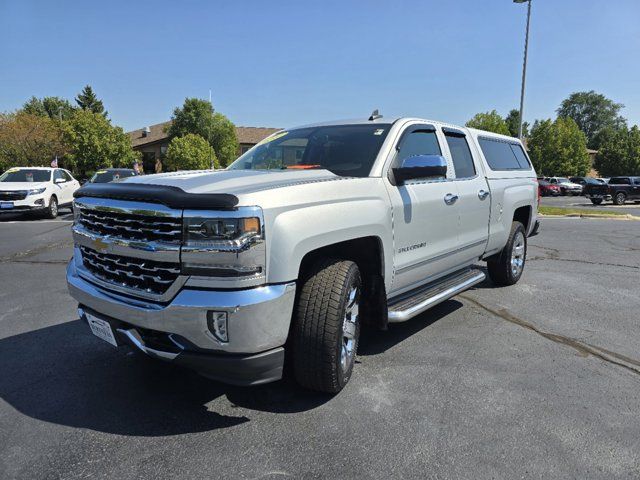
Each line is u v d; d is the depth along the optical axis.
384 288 3.67
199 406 3.24
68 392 3.44
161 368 3.84
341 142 4.09
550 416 3.14
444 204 4.40
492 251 5.83
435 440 2.85
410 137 4.23
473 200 4.96
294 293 2.87
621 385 3.60
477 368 3.87
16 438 2.85
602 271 7.65
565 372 3.82
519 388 3.53
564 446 2.80
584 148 61.78
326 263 3.19
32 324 4.88
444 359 4.05
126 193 2.92
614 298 6.02
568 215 19.53
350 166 3.82
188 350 2.78
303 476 2.52
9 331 4.68
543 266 8.04
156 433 2.92
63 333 4.62
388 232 3.63
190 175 3.40
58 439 2.84
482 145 5.64
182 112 58.94
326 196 3.14
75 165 45.19
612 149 66.38
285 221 2.81
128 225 2.96
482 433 2.93
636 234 12.52
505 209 5.78
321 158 4.00
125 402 3.30
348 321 3.35
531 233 7.25
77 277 3.43
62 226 13.31
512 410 3.21
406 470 2.57
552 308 5.56
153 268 2.83
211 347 2.70
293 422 3.04
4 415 3.12
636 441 2.86
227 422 3.04
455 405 3.27
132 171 16.86
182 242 2.69
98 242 3.13
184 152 50.03
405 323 4.99
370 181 3.58
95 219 3.21
